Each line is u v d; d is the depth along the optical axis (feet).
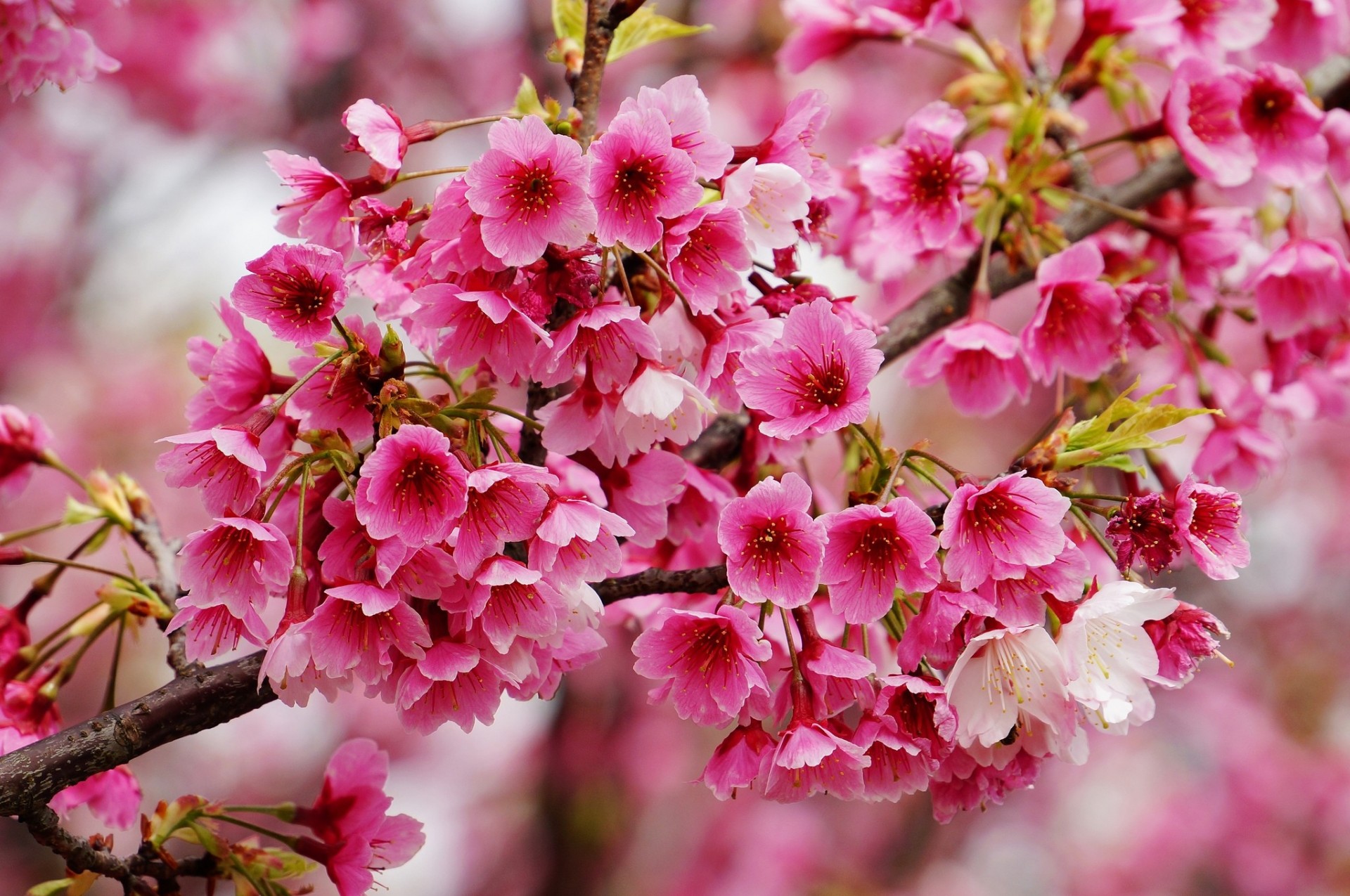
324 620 3.59
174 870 3.78
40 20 3.98
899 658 3.62
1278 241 4.29
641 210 3.61
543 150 3.58
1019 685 3.61
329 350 3.69
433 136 3.70
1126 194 4.21
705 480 3.83
